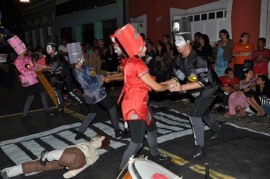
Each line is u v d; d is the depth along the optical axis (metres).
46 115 7.18
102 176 3.95
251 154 4.40
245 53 7.29
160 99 8.06
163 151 4.59
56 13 18.78
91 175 3.98
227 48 7.49
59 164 3.88
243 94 6.25
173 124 5.89
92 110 5.10
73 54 4.69
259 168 3.98
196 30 10.79
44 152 3.94
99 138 4.35
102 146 4.34
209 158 4.31
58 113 7.32
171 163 4.20
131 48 3.32
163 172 2.65
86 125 5.19
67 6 16.95
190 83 3.93
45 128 6.14
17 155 4.69
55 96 7.96
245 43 7.34
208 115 4.83
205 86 4.07
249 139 4.98
